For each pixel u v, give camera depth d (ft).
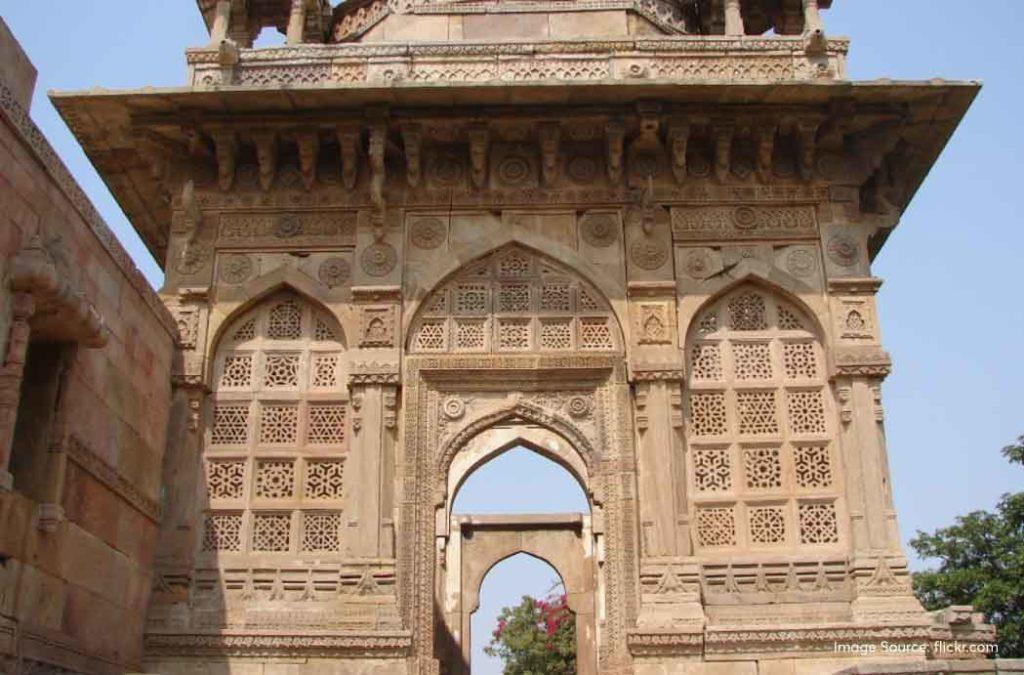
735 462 32.60
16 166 22.81
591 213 35.29
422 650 30.25
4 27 22.68
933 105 34.24
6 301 22.34
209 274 34.50
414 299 34.14
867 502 31.27
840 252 34.50
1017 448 59.41
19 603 22.58
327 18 44.78
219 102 33.55
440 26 39.50
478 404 33.42
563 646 101.65
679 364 32.91
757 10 44.29
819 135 35.29
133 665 29.07
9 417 21.89
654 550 30.86
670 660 29.55
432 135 35.14
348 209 35.32
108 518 27.78
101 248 27.45
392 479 32.07
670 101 34.22
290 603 30.76
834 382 33.09
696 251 34.65
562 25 39.42
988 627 29.63
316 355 34.14
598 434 32.81
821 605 30.66
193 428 32.60
